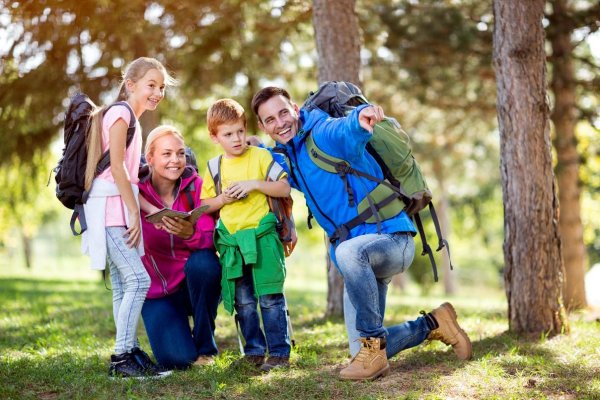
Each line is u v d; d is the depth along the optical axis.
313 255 49.69
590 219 22.59
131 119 4.66
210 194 4.98
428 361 5.12
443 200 24.05
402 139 4.65
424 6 12.20
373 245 4.47
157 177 5.20
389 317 8.27
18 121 10.12
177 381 4.57
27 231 29.77
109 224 4.66
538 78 6.21
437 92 13.88
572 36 11.69
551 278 6.19
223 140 4.88
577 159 12.03
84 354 5.71
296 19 10.09
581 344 5.74
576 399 4.20
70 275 23.16
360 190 4.55
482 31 12.16
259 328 5.01
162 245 5.18
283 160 4.96
